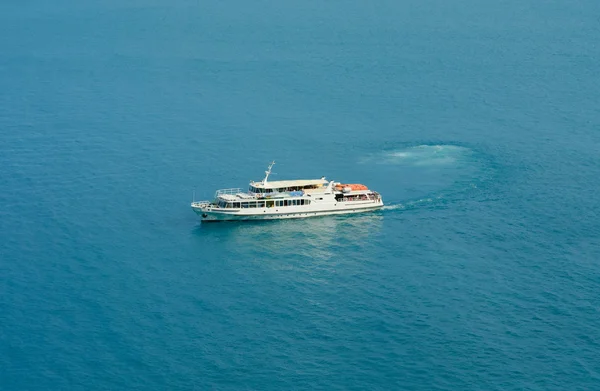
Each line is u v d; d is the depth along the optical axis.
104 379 133.00
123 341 143.00
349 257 173.62
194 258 173.50
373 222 190.88
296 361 137.25
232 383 131.88
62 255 173.50
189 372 134.62
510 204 198.50
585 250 174.50
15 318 149.50
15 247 176.75
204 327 147.25
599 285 159.75
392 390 129.62
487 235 182.38
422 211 196.00
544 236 181.25
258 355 139.00
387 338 143.25
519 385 130.38
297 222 192.12
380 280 163.50
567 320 147.75
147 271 167.50
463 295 157.00
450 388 130.00
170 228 187.62
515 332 144.38
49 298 156.50
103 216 193.00
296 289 160.50
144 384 131.75
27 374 134.12
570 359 136.62
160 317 150.50
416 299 155.75
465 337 143.00
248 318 150.25
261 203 191.50
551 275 164.12
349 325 147.50
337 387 130.50
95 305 154.38
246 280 164.25
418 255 173.88
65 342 142.50
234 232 186.62
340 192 195.50
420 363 136.25
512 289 158.88
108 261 171.38
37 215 193.00
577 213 192.75
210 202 193.12
